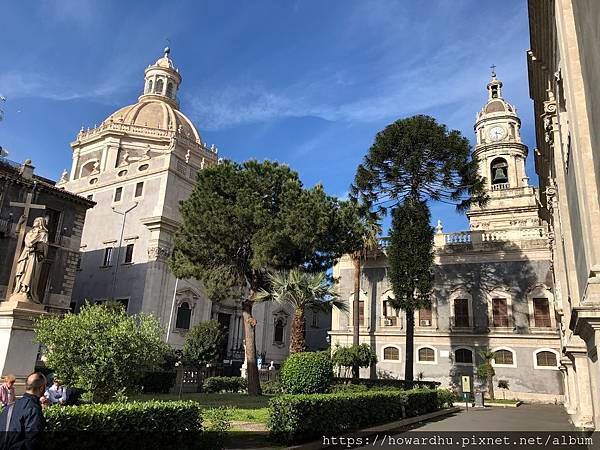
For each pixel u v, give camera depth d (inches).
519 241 1416.1
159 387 901.8
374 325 1537.9
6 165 1191.6
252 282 989.8
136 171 1660.9
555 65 565.6
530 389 1289.4
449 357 1409.9
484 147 2037.4
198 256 938.7
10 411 206.7
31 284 524.4
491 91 2186.3
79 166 2043.6
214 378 1026.7
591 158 351.9
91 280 1592.0
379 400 562.6
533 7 549.3
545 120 639.8
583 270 414.0
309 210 848.9
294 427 385.4
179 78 2512.3
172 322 1470.2
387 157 1077.1
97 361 407.2
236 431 434.0
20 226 564.1
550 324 1318.9
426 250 1022.4
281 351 1989.4
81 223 1333.7
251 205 867.4
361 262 1604.3
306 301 930.7
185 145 2021.4
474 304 1425.9
